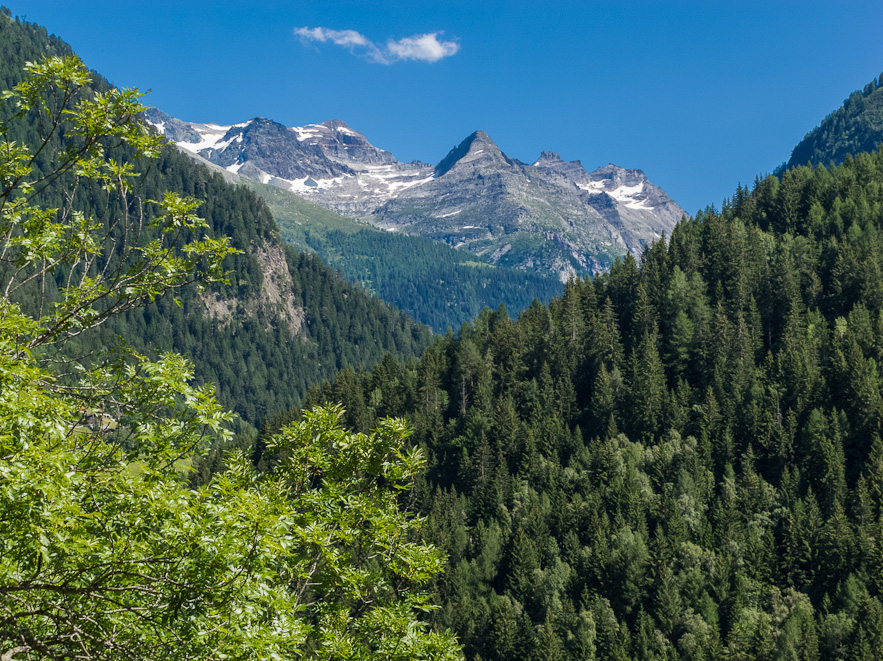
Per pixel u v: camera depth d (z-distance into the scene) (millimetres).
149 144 16969
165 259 17266
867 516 110625
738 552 109438
